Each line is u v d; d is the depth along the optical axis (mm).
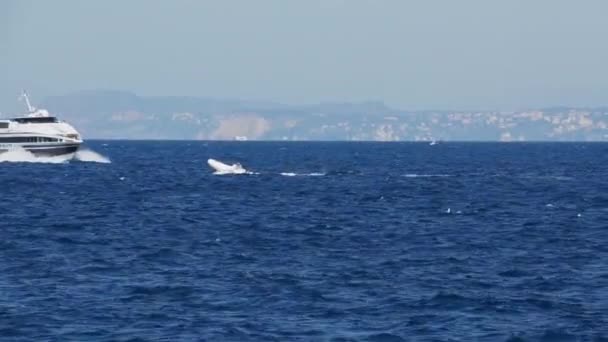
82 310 172500
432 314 171500
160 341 153500
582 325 164250
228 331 159375
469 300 181750
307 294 187000
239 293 187750
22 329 159625
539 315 171500
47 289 190625
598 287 196125
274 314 171125
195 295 185750
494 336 157250
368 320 167125
